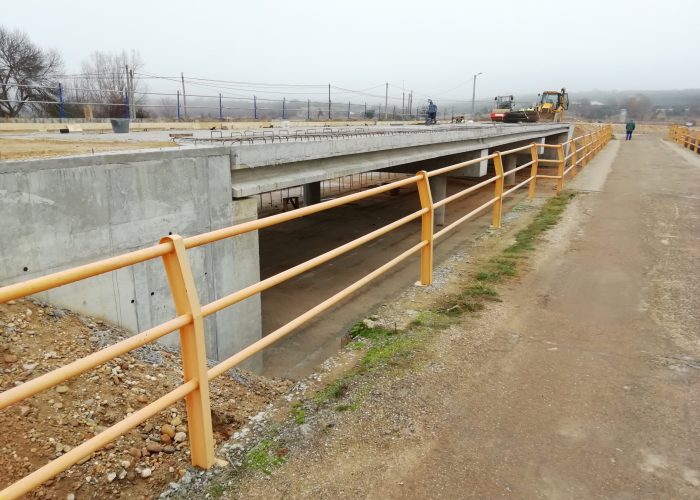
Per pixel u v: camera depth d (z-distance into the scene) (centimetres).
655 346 427
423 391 357
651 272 634
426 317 491
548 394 354
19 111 2956
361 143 1178
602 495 260
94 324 558
